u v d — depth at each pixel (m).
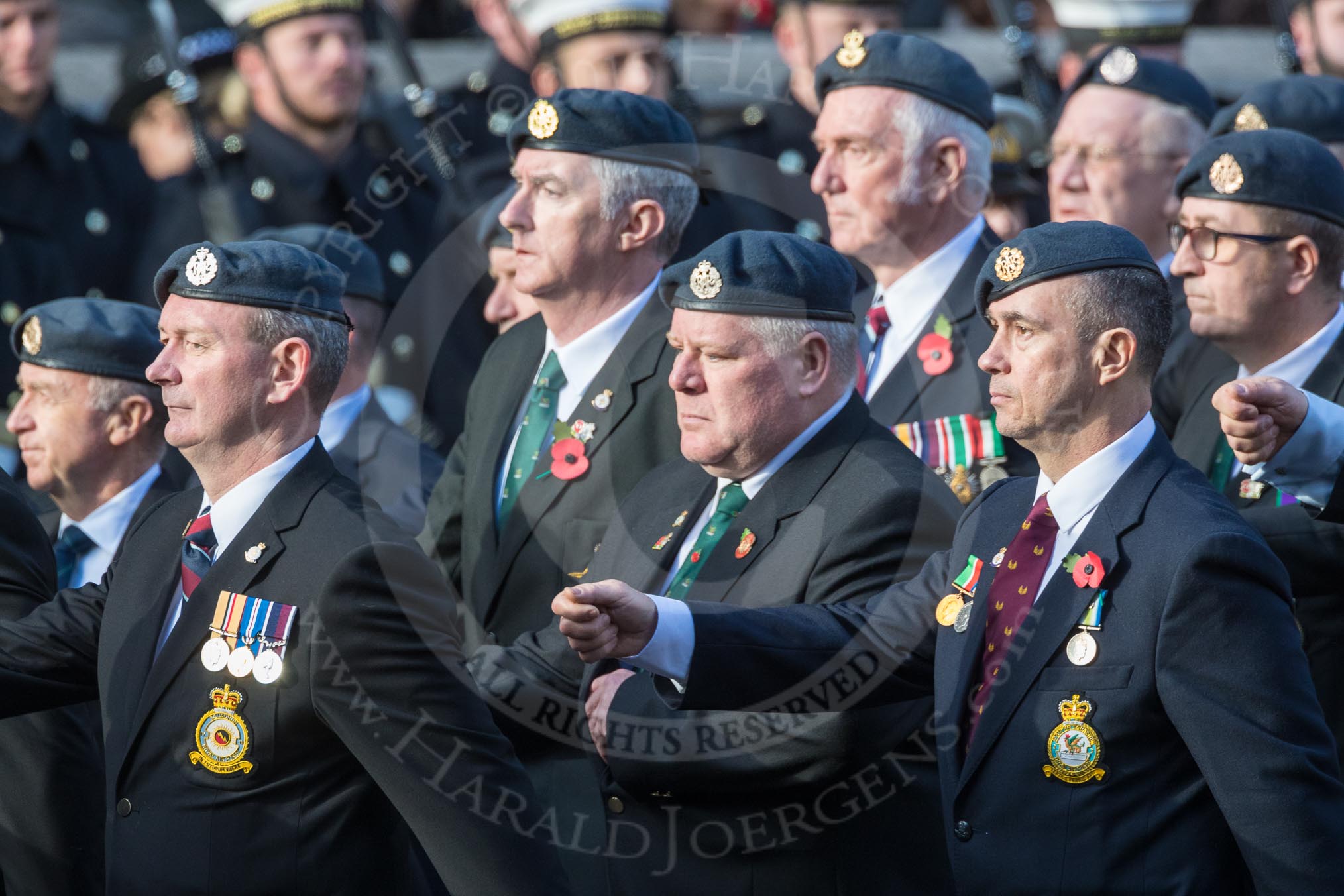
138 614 12.62
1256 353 14.74
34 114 23.22
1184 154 17.81
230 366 12.23
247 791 11.82
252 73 22.83
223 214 22.55
